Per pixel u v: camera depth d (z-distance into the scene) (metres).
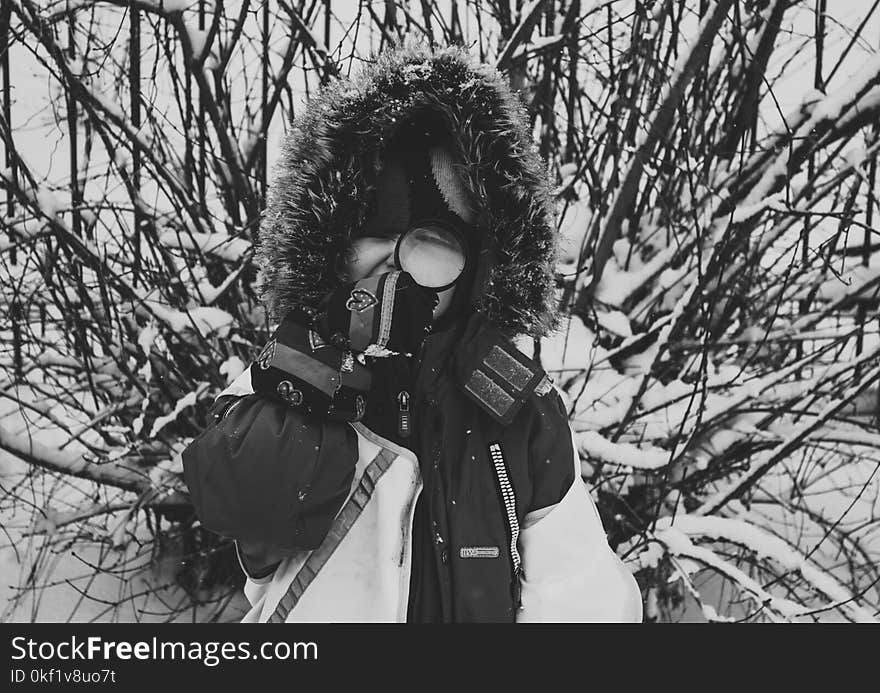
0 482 2.38
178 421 2.22
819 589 1.81
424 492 1.13
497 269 1.15
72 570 2.19
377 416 1.14
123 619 2.06
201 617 2.10
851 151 2.22
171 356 2.29
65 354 2.32
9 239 2.21
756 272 2.38
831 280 2.45
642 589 2.13
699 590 2.30
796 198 2.28
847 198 2.32
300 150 1.16
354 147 1.12
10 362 2.55
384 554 1.09
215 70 2.33
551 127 2.43
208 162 2.40
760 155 2.31
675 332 2.21
